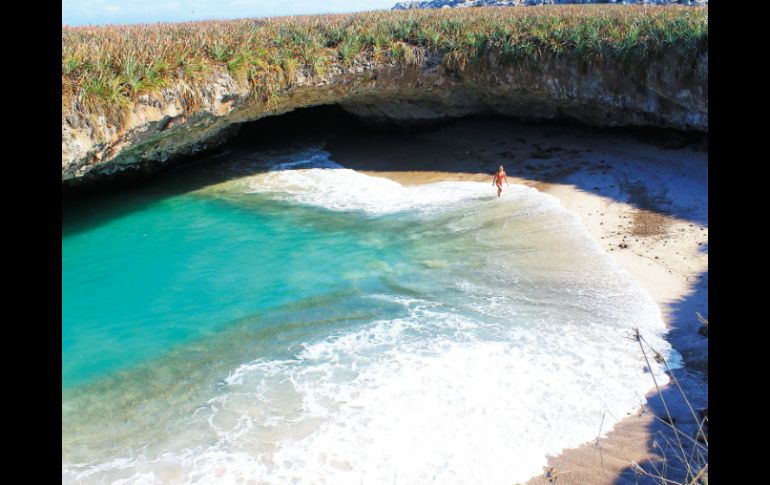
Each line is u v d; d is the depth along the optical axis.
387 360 15.70
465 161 32.81
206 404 14.39
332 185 30.72
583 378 14.77
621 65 30.50
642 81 30.20
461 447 12.65
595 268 20.39
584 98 32.03
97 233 25.44
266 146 37.44
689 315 17.39
